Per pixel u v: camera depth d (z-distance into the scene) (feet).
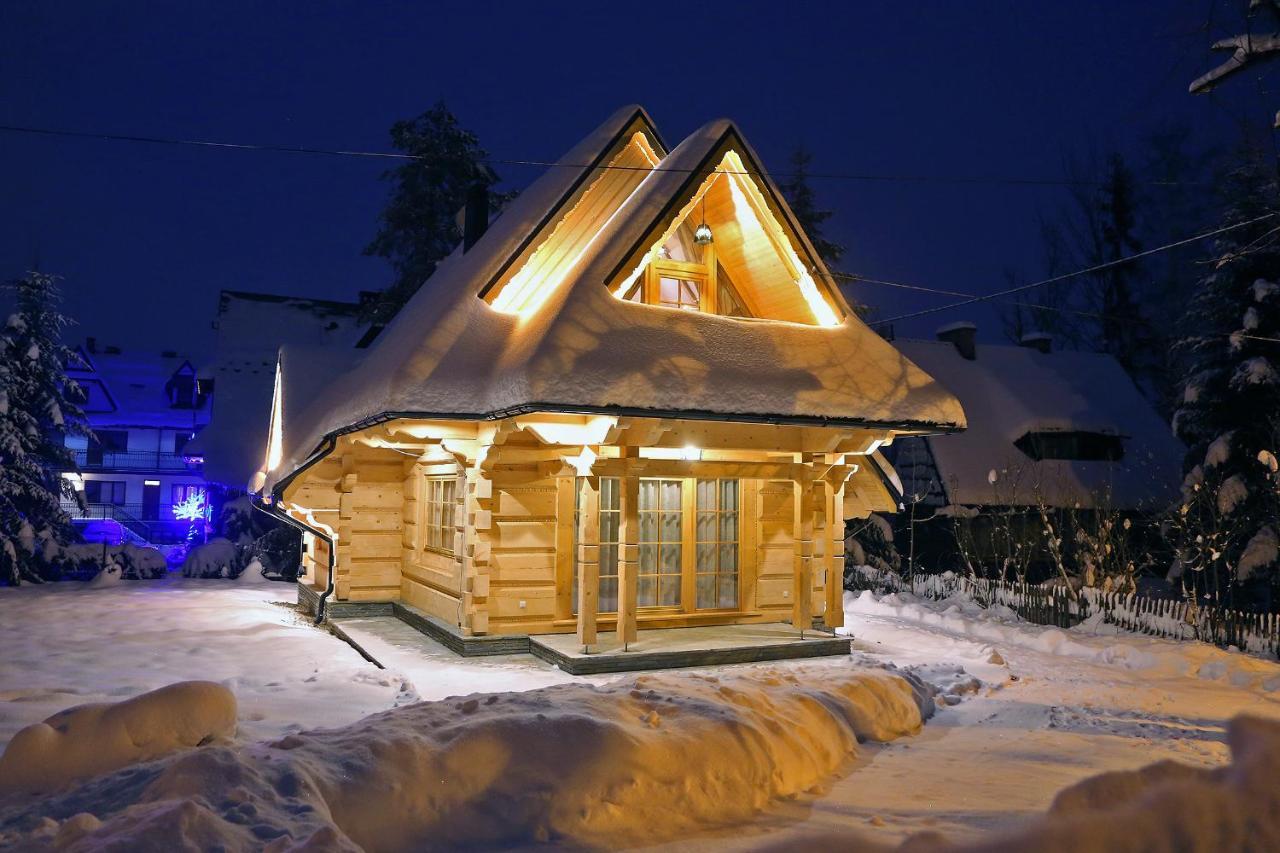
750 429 40.47
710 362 37.99
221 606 54.34
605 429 35.83
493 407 36.60
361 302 101.24
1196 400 69.67
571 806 17.46
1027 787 20.98
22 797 17.44
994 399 96.48
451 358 39.78
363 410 41.78
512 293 43.98
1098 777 7.68
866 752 24.56
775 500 45.50
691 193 39.68
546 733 18.84
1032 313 137.69
